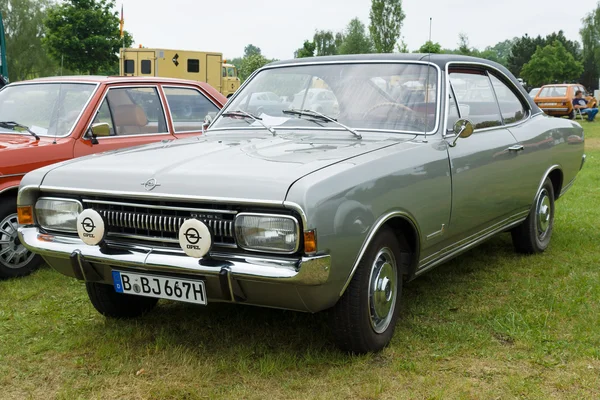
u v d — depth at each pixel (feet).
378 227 10.44
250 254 9.70
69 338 12.33
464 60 14.57
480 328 12.48
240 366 10.84
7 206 16.34
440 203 12.27
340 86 13.80
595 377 10.30
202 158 11.07
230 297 9.96
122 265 10.51
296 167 10.02
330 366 10.84
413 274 12.13
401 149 11.62
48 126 18.06
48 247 11.16
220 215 9.84
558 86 89.45
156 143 13.57
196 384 10.32
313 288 9.55
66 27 107.45
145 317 13.43
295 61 15.07
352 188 9.95
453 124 13.23
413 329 12.41
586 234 20.21
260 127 13.84
